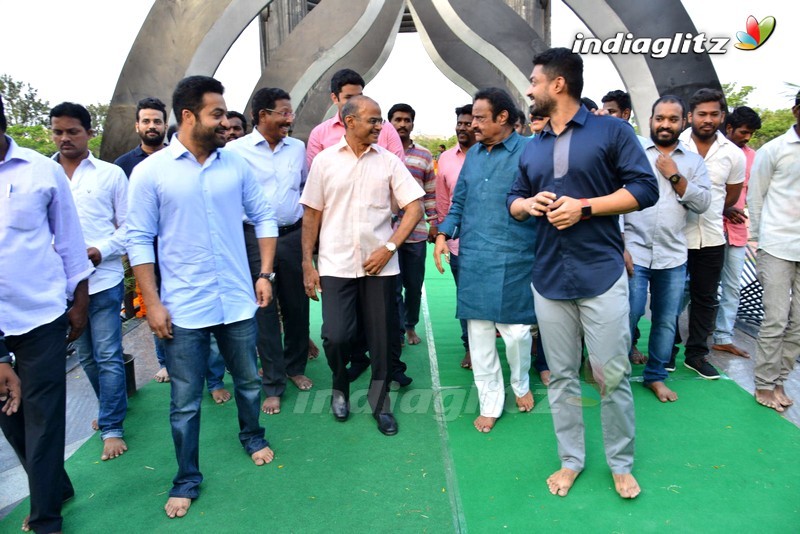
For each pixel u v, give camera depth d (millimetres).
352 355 3785
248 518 2357
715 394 3340
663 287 3221
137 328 5102
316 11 8016
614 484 2479
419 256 4223
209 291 2424
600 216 2223
